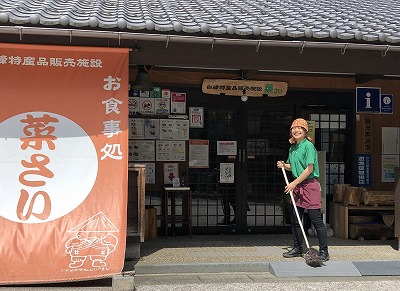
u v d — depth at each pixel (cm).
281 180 865
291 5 842
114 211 542
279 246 732
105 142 550
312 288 537
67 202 536
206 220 845
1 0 631
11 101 538
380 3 939
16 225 525
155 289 526
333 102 880
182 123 841
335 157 895
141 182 605
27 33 509
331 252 695
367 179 881
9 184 530
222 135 854
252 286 543
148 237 785
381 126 889
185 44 574
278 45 565
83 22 513
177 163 839
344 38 570
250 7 778
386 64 632
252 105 860
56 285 532
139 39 534
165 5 739
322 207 805
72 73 550
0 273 511
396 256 668
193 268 599
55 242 526
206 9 710
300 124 647
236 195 852
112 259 531
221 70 839
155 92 834
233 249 705
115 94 555
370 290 532
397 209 708
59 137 544
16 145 536
